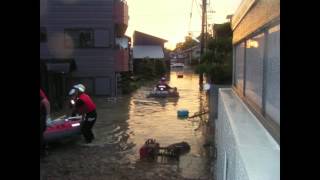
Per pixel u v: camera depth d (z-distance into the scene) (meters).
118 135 15.48
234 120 5.22
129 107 25.02
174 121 18.83
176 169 10.52
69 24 31.73
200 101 28.20
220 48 23.06
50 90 23.30
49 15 31.52
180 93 34.69
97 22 31.89
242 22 7.71
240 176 3.53
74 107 14.03
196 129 16.50
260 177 2.89
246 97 7.02
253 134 4.29
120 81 33.66
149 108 24.36
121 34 35.84
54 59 28.80
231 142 4.83
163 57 63.88
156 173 10.20
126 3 33.16
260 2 4.85
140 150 11.62
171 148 11.73
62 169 10.66
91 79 32.19
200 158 11.59
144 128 17.03
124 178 9.84
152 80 53.28
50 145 13.28
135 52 63.00
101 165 11.04
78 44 31.91
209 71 21.08
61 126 12.95
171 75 67.69
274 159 3.31
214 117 18.27
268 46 4.35
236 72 9.88
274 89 3.96
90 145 13.55
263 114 4.71
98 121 19.19
